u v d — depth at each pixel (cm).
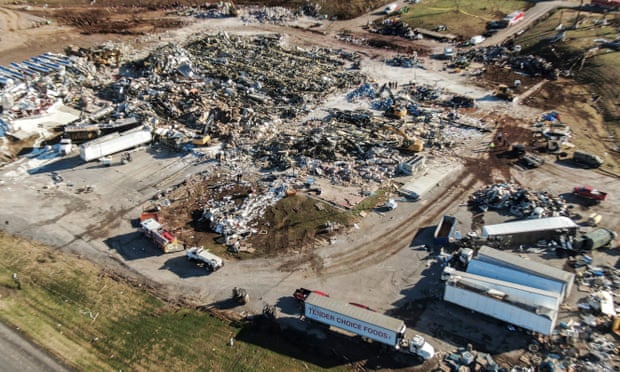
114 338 4206
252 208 5872
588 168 6700
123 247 5347
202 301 4612
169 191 6284
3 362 3959
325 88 9119
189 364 3950
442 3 13938
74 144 7350
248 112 7950
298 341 4156
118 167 6844
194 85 9031
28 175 6656
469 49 11131
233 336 4216
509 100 8775
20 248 5303
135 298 4647
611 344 4056
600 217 5578
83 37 11950
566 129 7650
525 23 12144
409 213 5838
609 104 8325
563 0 13412
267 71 9800
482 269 4662
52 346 4122
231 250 5266
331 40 12075
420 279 4844
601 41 10194
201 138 7219
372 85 9281
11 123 7519
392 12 13650
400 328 3912
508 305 4150
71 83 9119
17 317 4403
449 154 7112
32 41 11506
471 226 5584
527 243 5272
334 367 3931
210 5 14538
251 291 4731
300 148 7081
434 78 9831
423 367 3912
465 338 4169
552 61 10062
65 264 5081
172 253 5247
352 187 6303
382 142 7244
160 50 10119
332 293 4672
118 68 10175
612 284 4700
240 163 6856
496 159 6975
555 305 4119
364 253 5203
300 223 5647
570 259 5047
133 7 14250
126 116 8025
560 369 3825
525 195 5931
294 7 14350
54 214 5875
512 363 3919
